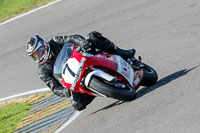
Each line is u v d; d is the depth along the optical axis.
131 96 22.16
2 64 42.34
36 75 37.91
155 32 35.50
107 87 21.27
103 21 42.22
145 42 34.50
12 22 50.59
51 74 24.42
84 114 26.50
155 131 18.91
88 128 23.23
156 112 20.91
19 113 32.06
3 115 32.53
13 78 39.06
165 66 28.41
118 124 21.44
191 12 36.50
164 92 23.16
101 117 23.95
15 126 29.94
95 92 22.14
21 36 46.31
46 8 51.03
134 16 40.50
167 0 41.25
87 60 21.73
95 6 46.53
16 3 55.62
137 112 21.84
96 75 21.34
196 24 33.69
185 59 28.00
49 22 46.91
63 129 25.66
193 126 18.00
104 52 23.64
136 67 25.17
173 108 20.56
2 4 56.59
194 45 29.89
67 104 29.97
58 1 51.97
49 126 27.59
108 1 46.59
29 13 51.31
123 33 38.12
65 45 23.31
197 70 24.64
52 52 23.94
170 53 30.36
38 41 23.27
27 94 35.00
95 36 23.05
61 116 28.28
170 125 18.89
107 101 26.97
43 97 33.31
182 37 32.34
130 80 23.56
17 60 42.03
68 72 22.02
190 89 22.12
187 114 19.30
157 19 37.88
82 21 44.16
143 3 42.69
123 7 43.56
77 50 22.27
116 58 23.44
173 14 37.53
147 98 23.28
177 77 24.97
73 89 22.27
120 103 24.81
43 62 23.80
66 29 43.88
